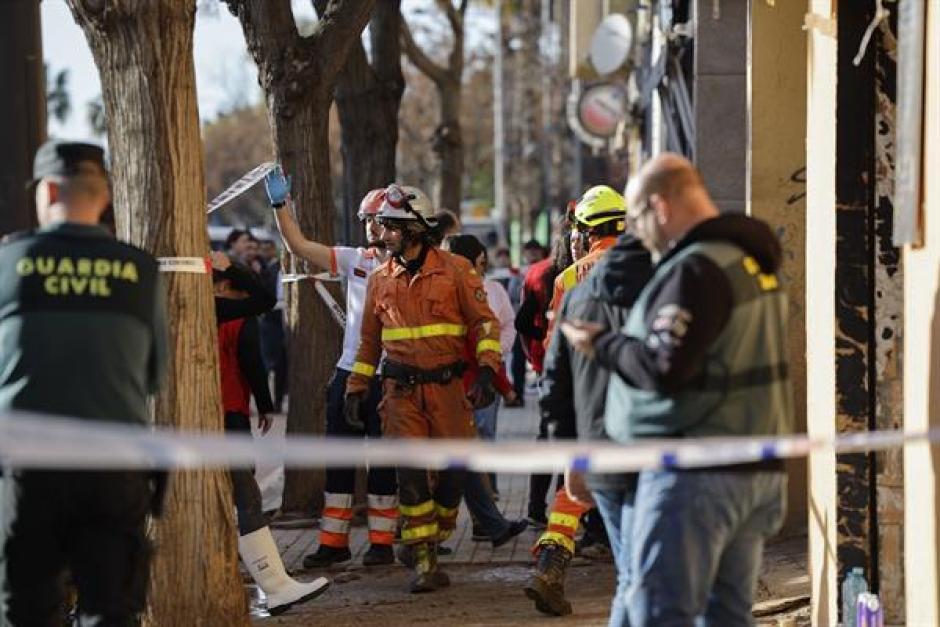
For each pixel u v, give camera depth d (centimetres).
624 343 825
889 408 1110
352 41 1872
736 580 868
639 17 3375
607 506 974
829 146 1135
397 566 1565
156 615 1139
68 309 882
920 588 997
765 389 828
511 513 1980
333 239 1897
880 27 1103
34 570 894
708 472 820
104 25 1119
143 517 912
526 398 4022
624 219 1352
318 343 1870
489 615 1338
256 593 1460
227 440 731
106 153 1146
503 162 8075
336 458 712
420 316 1380
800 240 1592
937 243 943
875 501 1115
